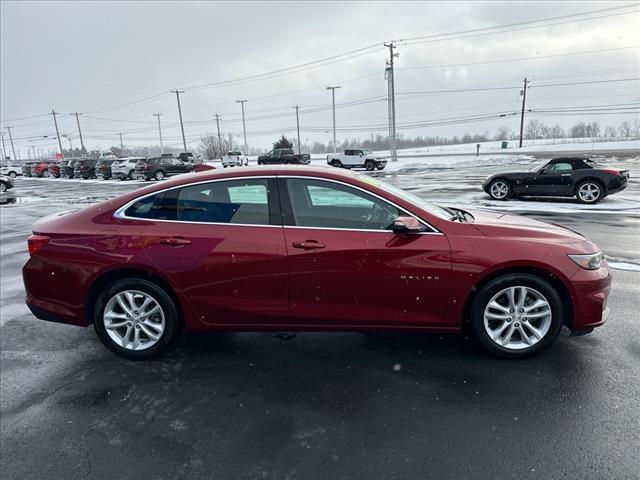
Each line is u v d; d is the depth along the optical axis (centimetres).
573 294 326
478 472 228
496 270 327
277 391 311
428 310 335
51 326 445
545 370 324
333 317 340
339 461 240
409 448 247
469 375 321
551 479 222
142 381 333
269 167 364
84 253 349
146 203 357
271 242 335
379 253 327
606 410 275
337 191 343
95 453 256
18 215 1405
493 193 1405
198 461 245
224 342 390
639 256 648
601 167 1284
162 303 354
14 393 323
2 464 251
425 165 4134
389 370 333
